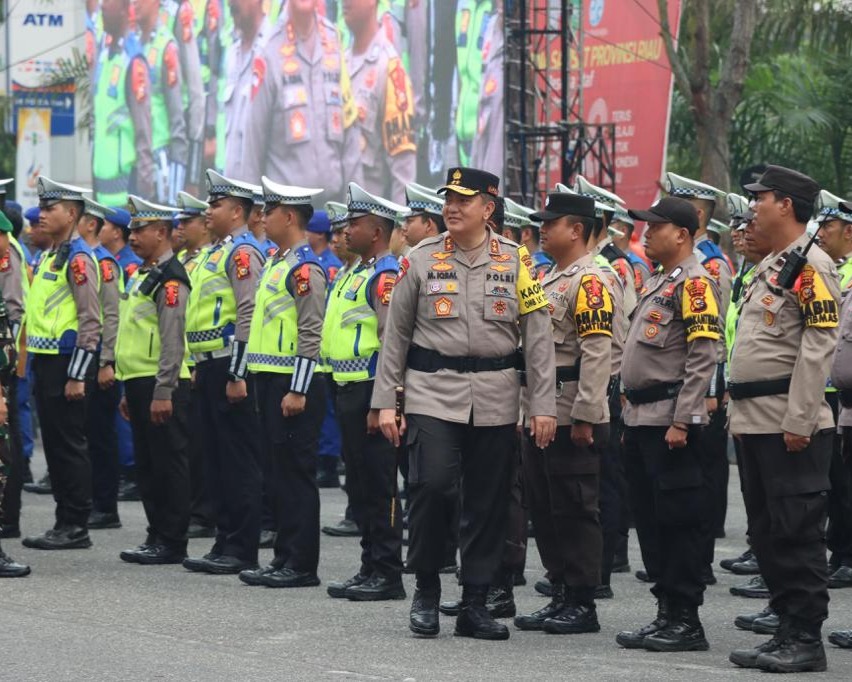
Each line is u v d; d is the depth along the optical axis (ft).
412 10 110.42
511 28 110.32
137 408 53.78
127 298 55.11
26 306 61.36
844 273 48.03
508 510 40.29
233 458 50.88
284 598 46.09
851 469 44.37
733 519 67.26
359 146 112.47
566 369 41.55
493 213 41.57
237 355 50.01
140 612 43.27
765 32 118.42
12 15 137.39
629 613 44.70
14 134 138.82
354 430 46.29
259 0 116.06
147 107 123.65
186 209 56.44
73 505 56.34
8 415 53.31
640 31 118.32
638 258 56.70
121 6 125.18
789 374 36.99
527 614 43.45
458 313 39.29
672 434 38.34
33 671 35.29
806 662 36.19
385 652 37.91
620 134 119.85
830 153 119.44
